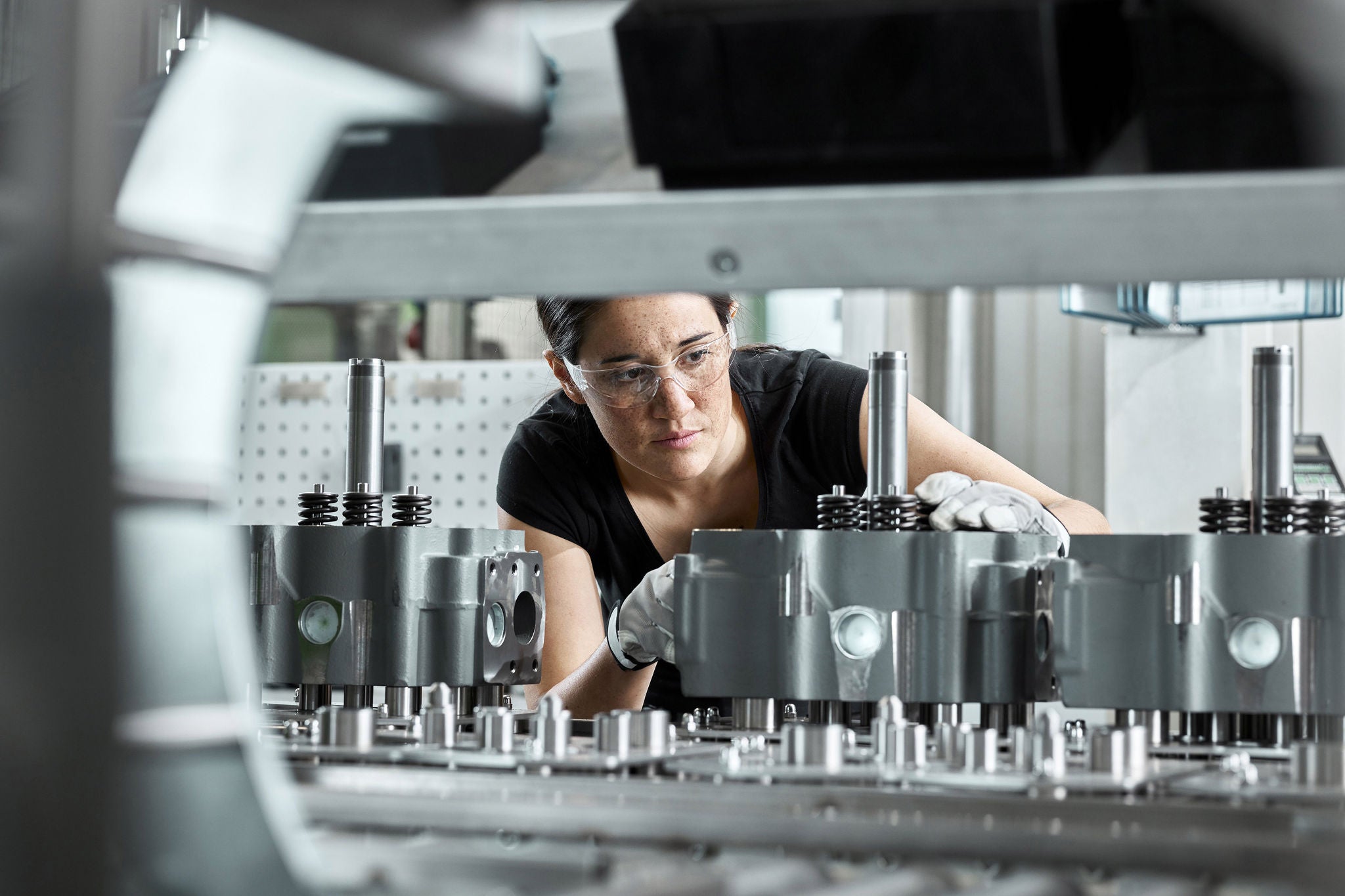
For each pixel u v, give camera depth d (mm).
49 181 623
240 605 672
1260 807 725
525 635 1395
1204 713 1130
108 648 612
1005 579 1087
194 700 625
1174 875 663
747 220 778
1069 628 1052
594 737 1052
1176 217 721
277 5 675
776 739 1100
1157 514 3119
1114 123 738
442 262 833
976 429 3896
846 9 745
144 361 635
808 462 2035
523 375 2725
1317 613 996
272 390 2768
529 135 796
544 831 762
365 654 1248
